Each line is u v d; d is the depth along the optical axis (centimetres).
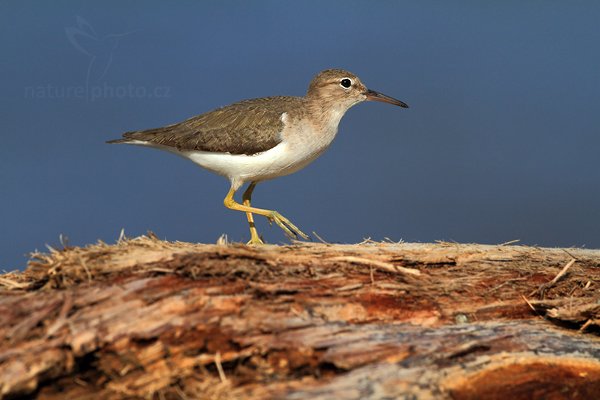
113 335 957
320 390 930
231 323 1001
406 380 944
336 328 1034
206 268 1066
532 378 984
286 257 1142
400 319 1108
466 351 1020
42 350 934
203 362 972
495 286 1195
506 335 1075
